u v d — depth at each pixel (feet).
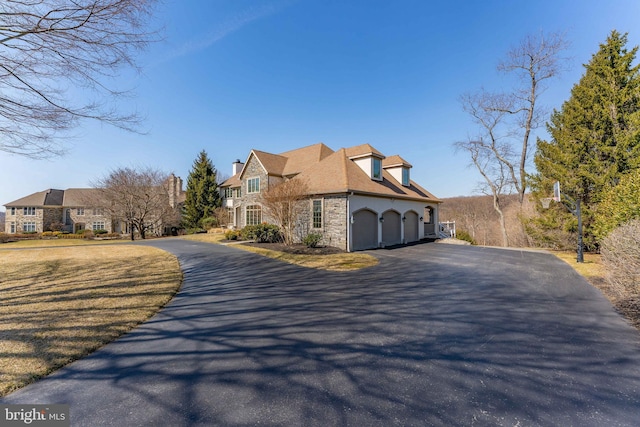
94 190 102.06
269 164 74.33
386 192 58.90
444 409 8.82
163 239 81.05
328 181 55.88
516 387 10.05
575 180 48.21
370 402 9.21
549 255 46.16
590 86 50.24
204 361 12.17
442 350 13.12
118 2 15.74
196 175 116.88
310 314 18.30
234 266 35.32
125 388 10.18
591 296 22.30
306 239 50.60
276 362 12.03
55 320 16.93
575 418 8.39
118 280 27.55
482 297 22.21
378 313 18.49
